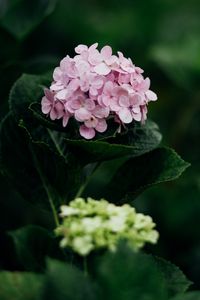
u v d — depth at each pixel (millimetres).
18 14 1332
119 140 913
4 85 1160
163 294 702
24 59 1628
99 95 860
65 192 940
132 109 868
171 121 1844
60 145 956
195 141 1758
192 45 1893
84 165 914
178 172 917
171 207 1558
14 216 1361
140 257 700
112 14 2248
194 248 1467
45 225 1383
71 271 676
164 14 2318
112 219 766
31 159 951
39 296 672
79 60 869
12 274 711
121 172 939
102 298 687
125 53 2078
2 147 953
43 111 880
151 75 1918
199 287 1363
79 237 747
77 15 2062
